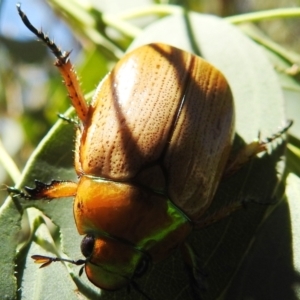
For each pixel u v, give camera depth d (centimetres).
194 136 6
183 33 8
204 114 6
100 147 6
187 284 6
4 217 6
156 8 9
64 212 7
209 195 6
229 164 7
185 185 6
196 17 8
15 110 12
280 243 6
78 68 10
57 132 7
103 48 9
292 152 8
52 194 7
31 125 11
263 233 6
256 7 14
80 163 6
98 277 6
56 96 11
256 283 6
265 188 7
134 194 6
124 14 9
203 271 6
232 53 7
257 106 7
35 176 7
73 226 7
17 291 6
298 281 6
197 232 7
